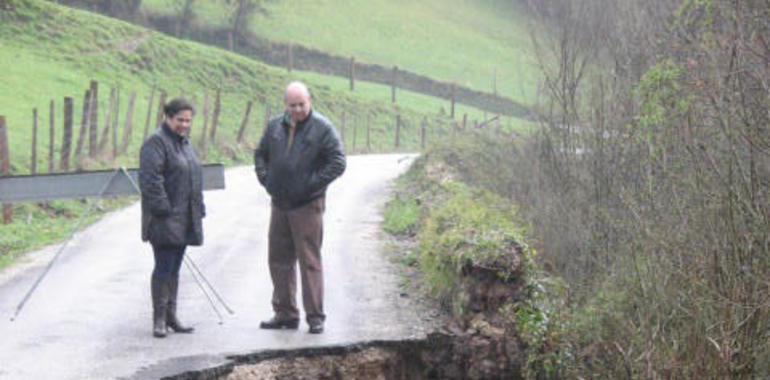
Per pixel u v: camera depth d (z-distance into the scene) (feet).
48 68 120.57
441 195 61.93
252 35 195.42
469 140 80.28
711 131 33.35
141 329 32.63
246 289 39.40
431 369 32.78
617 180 40.60
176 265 31.99
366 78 200.44
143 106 118.42
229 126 130.62
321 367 30.73
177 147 31.01
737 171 31.30
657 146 35.12
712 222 30.91
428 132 171.83
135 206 66.08
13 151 75.61
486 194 57.06
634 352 31.07
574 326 33.68
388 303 37.63
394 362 32.09
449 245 37.29
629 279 33.96
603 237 39.34
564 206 43.11
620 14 48.34
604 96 45.80
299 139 31.65
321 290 32.55
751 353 29.01
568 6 49.90
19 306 33.55
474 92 200.85
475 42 227.20
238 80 153.89
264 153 32.48
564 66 47.26
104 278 40.91
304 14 214.90
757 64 32.19
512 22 242.17
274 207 32.50
